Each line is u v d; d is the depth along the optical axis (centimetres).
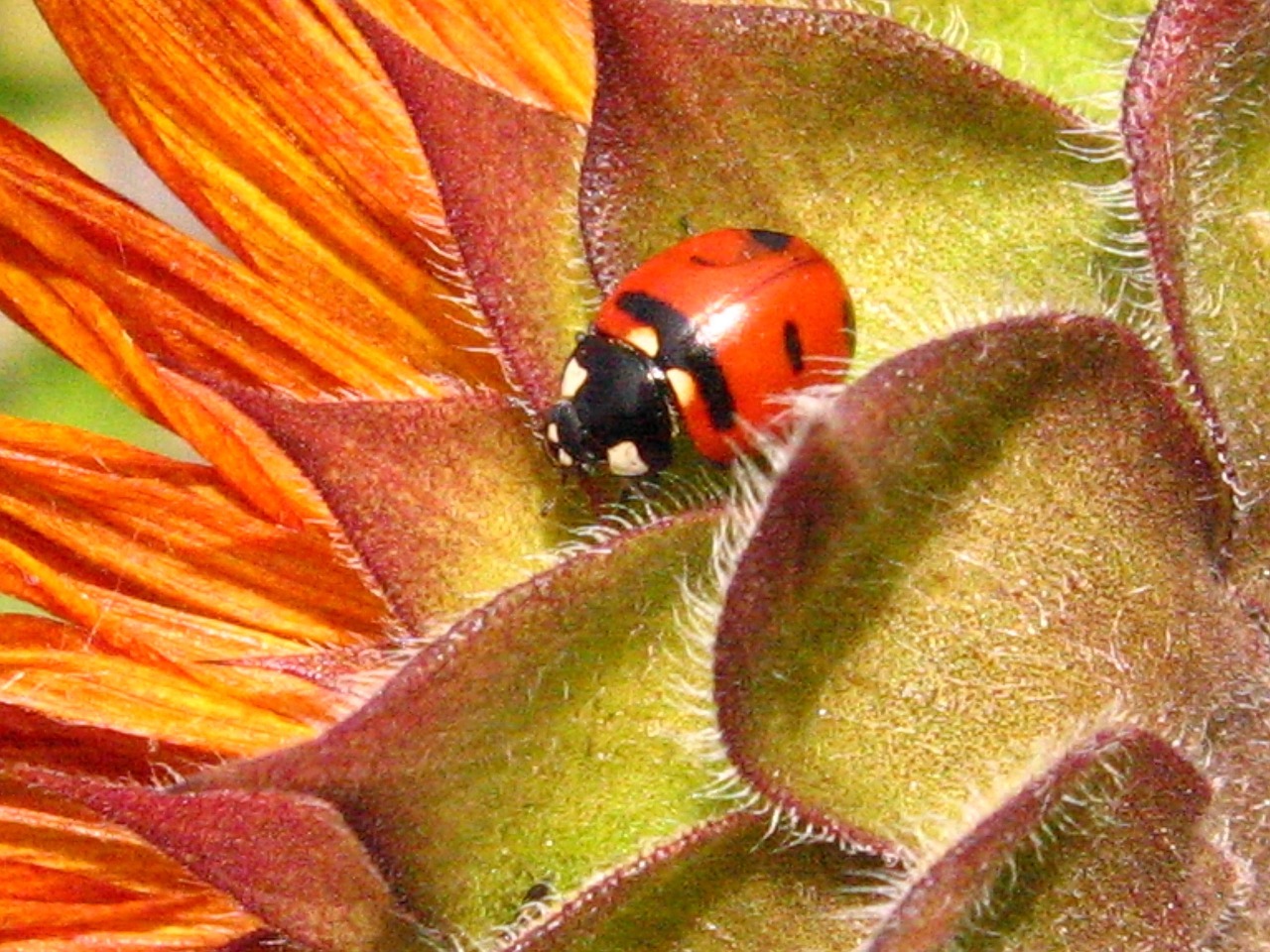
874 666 5
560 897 5
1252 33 5
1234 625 5
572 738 5
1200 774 5
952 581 5
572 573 5
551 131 5
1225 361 5
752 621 5
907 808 5
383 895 5
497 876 5
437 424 5
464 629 5
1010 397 5
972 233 5
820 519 5
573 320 5
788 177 5
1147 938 5
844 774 5
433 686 5
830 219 5
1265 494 5
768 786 5
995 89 5
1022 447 5
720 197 5
